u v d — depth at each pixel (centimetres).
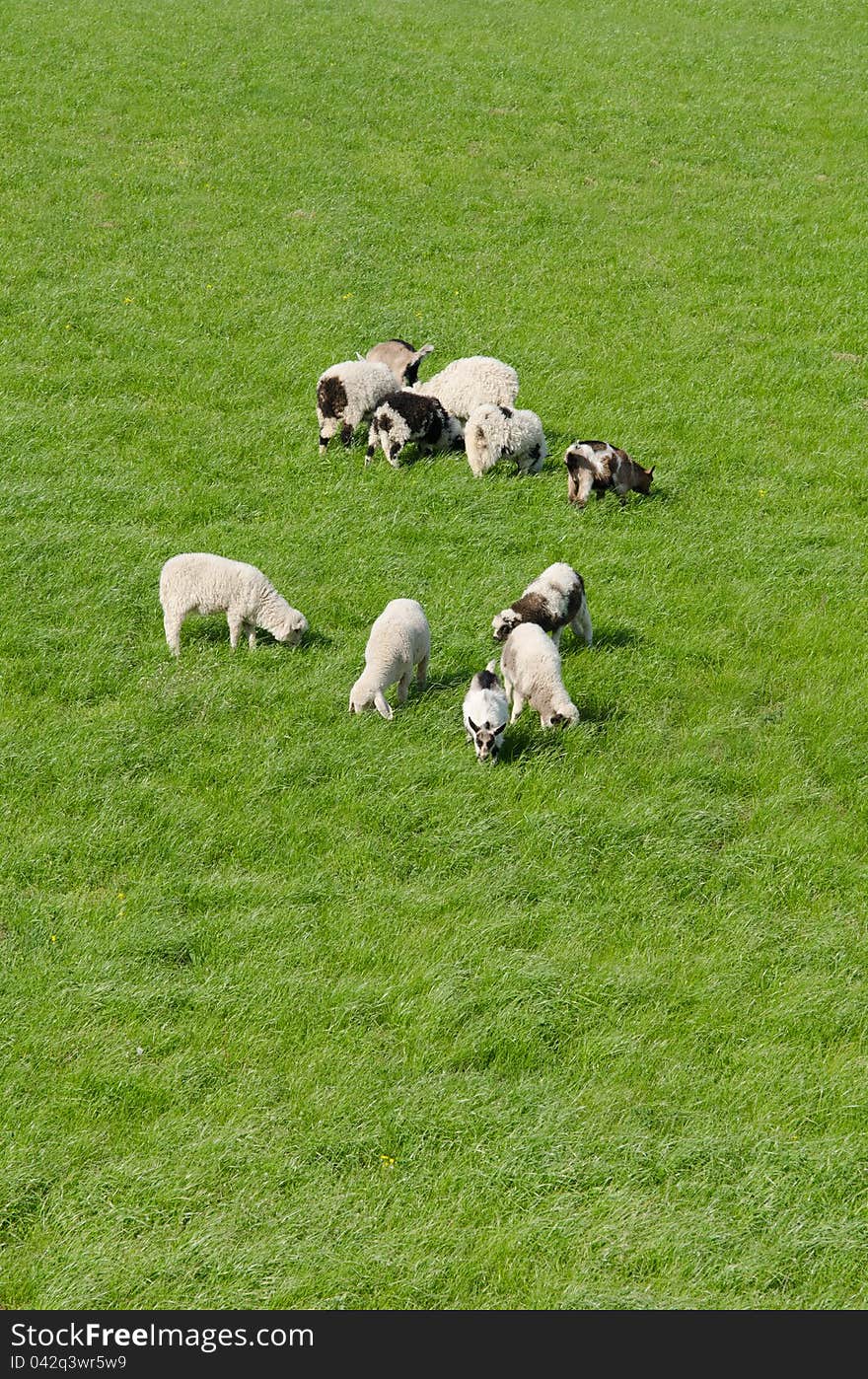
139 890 1135
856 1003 1055
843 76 4197
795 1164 919
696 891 1184
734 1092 979
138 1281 825
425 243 2927
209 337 2423
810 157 3578
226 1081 969
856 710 1432
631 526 1861
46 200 3014
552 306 2645
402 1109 945
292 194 3158
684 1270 848
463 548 1759
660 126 3750
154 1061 984
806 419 2236
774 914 1159
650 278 2811
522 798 1273
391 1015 1026
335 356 2355
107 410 2112
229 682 1411
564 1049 1016
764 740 1395
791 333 2583
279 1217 867
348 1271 838
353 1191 894
